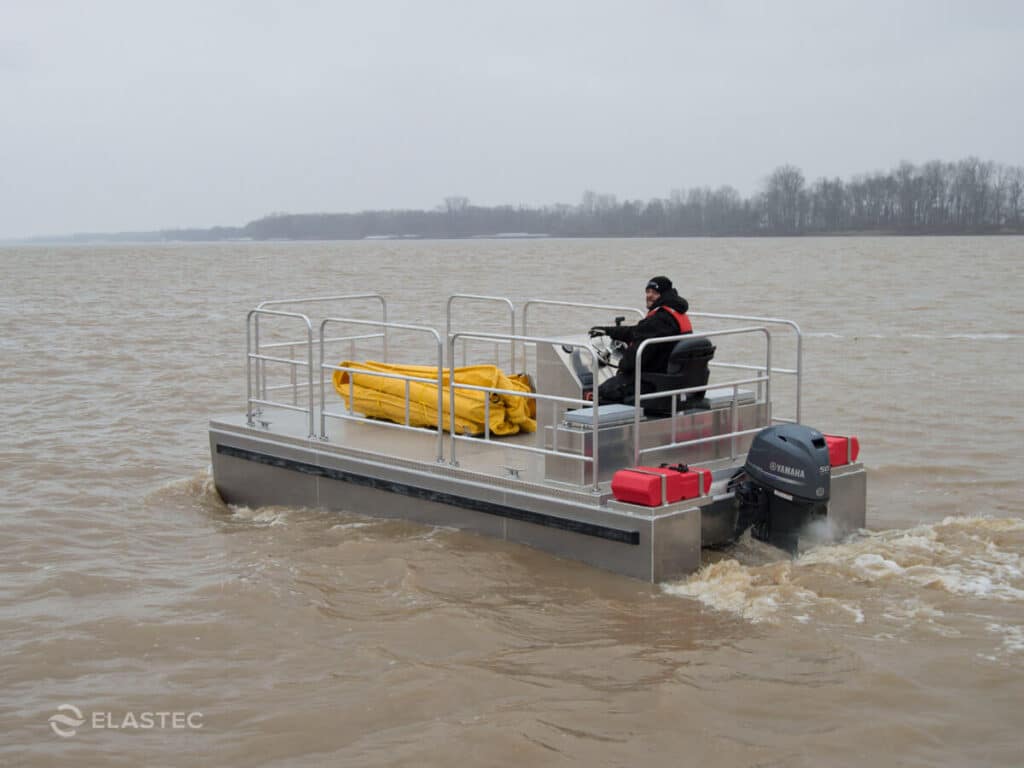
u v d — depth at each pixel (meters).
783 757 5.19
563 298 39.47
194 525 9.48
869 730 5.40
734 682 5.96
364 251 122.69
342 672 6.27
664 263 69.31
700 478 7.45
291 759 5.33
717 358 20.25
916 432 12.92
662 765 5.15
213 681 6.21
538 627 6.77
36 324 27.66
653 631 6.63
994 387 16.11
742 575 7.39
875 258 70.50
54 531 9.31
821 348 21.38
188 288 45.31
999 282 41.28
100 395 16.45
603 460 7.66
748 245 125.25
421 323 28.36
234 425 10.10
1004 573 7.50
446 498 8.37
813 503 7.55
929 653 6.24
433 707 5.80
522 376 10.04
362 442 9.30
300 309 33.06
